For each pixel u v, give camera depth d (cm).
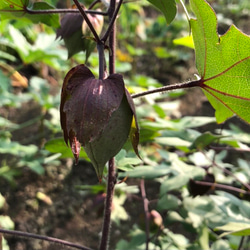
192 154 40
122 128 17
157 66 98
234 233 24
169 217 36
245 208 33
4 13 24
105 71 18
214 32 18
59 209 54
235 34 17
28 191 56
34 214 53
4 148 49
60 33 26
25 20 26
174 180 29
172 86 20
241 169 41
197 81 20
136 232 39
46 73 78
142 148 48
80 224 53
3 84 49
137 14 102
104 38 19
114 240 51
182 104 76
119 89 17
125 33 95
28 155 52
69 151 28
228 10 114
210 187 33
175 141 32
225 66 18
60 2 82
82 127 16
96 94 16
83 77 17
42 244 49
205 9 17
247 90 19
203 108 75
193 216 35
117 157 24
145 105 50
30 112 71
